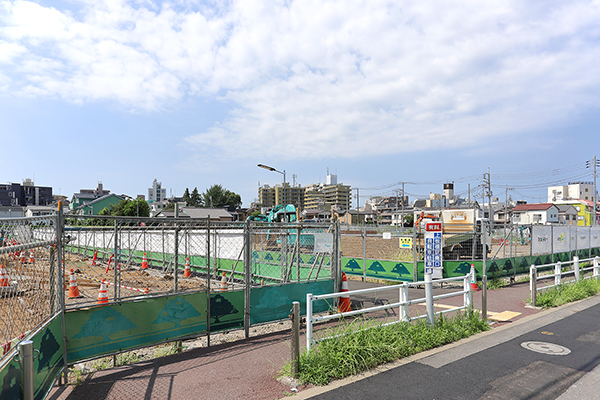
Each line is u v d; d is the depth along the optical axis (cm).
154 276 1434
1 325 400
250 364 575
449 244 1752
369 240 2045
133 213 6047
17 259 423
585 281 1202
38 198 10600
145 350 684
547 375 525
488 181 6338
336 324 811
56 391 482
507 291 1241
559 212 7256
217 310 695
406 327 660
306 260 1334
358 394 464
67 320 521
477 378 513
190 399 455
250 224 755
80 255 1468
